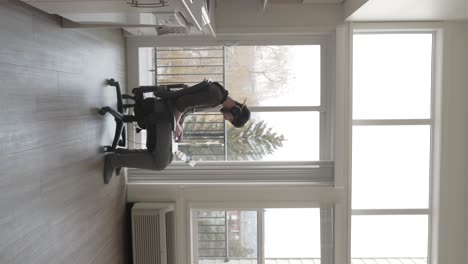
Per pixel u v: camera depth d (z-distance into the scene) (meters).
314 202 3.82
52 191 2.28
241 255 4.01
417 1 2.98
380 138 3.96
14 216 1.90
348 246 3.83
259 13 3.72
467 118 3.79
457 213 3.85
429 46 3.91
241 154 4.00
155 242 3.69
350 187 3.79
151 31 3.39
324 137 3.97
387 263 4.03
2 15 1.81
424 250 4.02
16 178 1.92
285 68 3.95
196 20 2.11
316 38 3.89
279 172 3.87
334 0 3.59
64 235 2.45
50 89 2.26
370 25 3.69
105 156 3.14
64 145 2.44
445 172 3.83
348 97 3.72
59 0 1.87
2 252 1.81
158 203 3.79
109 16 2.21
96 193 3.00
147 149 3.15
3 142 1.81
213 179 3.90
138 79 3.86
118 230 3.56
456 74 3.77
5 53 1.83
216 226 4.02
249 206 3.84
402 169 3.98
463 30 3.72
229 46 3.93
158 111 3.03
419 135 3.97
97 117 2.99
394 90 3.92
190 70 3.98
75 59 2.60
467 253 3.85
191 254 3.90
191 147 4.00
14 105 1.90
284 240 4.00
